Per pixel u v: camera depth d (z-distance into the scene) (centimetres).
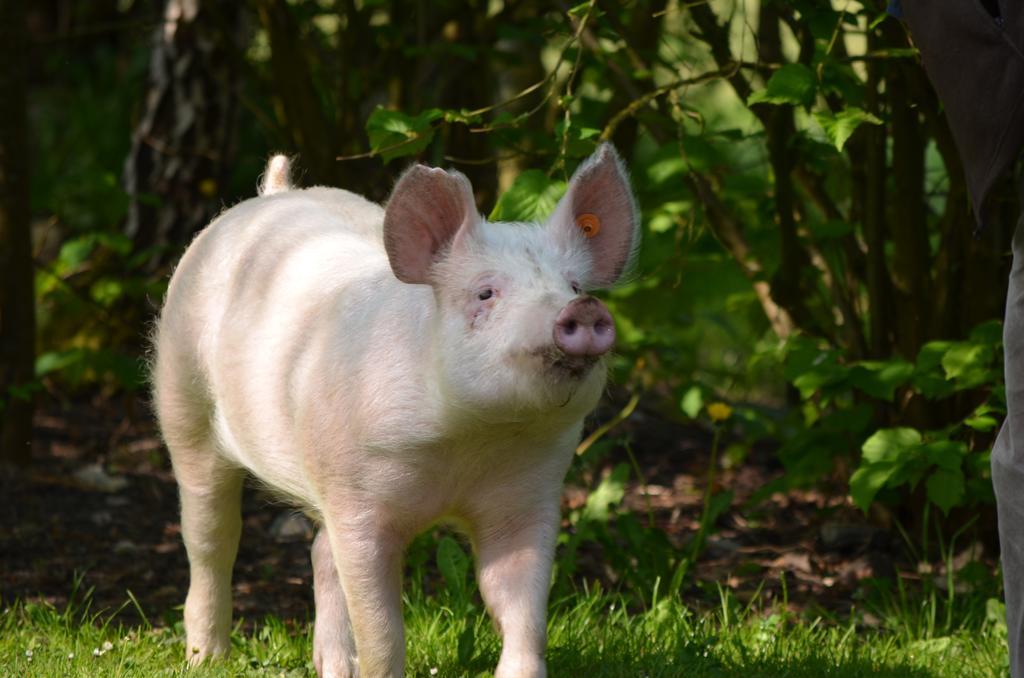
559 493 826
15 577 1187
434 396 763
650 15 1462
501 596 815
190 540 973
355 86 1658
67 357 1664
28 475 1460
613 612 1116
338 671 923
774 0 1130
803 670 940
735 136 1265
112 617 1055
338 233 906
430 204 755
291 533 1337
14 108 1434
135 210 1864
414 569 1184
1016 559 762
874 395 1165
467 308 731
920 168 1252
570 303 669
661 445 1689
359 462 796
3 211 1442
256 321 879
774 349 1266
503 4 1673
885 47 1125
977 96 727
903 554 1270
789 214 1247
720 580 1209
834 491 1454
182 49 1841
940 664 979
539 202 1026
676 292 1814
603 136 1096
